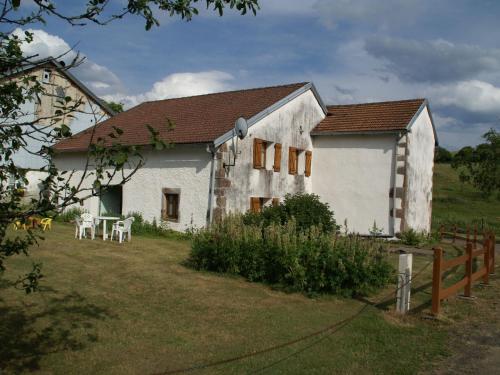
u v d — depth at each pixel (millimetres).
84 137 21750
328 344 6629
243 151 18109
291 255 9570
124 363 5688
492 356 6477
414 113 20453
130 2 3805
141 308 7957
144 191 18969
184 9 4059
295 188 20922
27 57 3730
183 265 11672
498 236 26844
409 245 19141
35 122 3723
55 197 3752
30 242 3898
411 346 6746
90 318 7250
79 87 24750
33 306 7594
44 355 5781
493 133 26000
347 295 9312
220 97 23047
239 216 13133
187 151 17859
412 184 20688
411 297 9812
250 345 6457
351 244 9852
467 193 45906
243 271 10562
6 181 3691
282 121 20141
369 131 20312
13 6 3430
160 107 24250
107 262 11617
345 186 21141
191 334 6824
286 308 8398
